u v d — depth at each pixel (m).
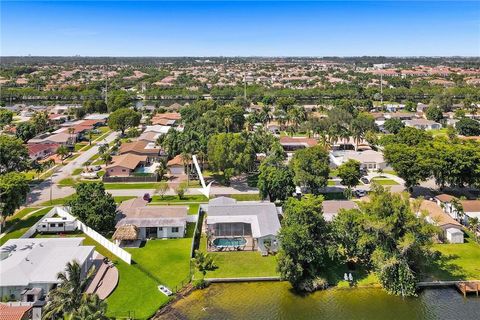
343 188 107.12
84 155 142.75
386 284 61.91
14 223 83.25
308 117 186.12
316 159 97.56
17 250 65.94
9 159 110.88
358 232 65.19
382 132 178.88
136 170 123.31
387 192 66.38
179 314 56.31
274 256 71.50
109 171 116.75
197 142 118.25
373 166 126.12
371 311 57.53
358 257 66.88
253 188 108.00
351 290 62.53
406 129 135.62
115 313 54.88
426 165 95.62
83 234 79.44
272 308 58.03
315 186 94.75
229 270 66.94
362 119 167.38
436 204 90.44
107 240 73.44
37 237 77.88
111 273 64.69
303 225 63.44
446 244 76.75
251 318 55.69
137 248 74.12
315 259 63.09
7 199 78.25
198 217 88.00
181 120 199.00
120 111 177.50
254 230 75.12
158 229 78.56
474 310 57.84
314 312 57.22
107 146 144.38
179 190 100.56
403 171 97.75
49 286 57.66
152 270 66.56
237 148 107.88
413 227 61.69
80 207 79.50
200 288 62.56
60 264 60.75
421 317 56.28
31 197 100.31
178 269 67.12
